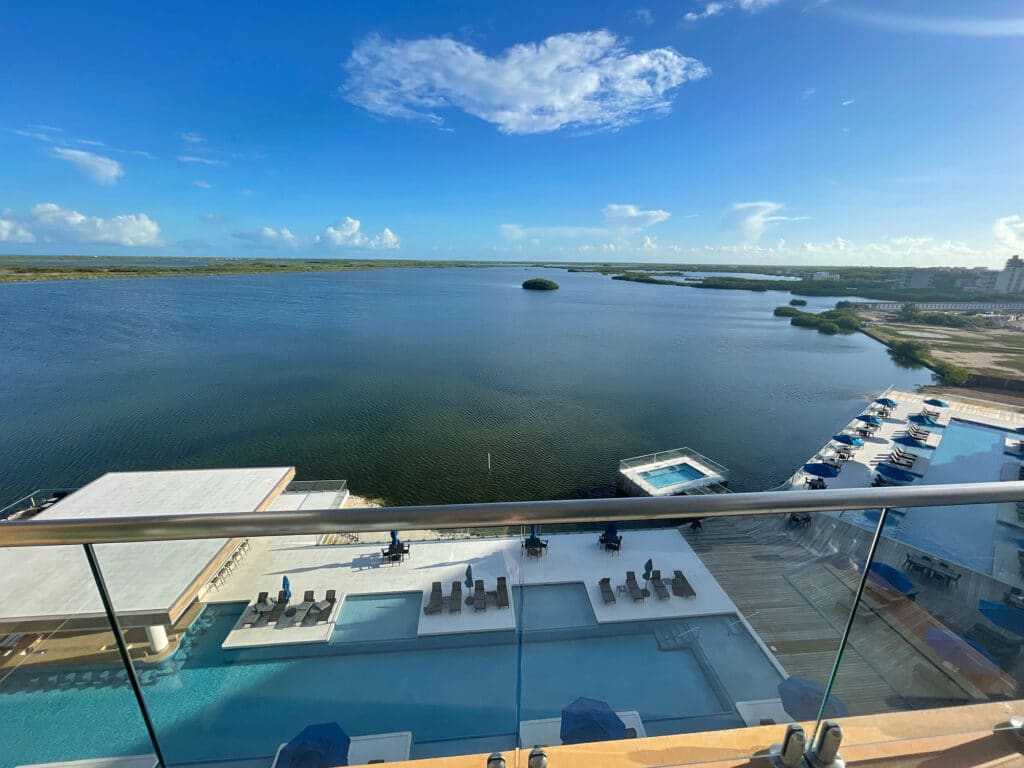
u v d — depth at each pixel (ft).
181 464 61.21
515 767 4.63
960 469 51.42
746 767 4.55
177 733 5.70
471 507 3.41
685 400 90.89
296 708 7.02
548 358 123.85
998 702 4.99
